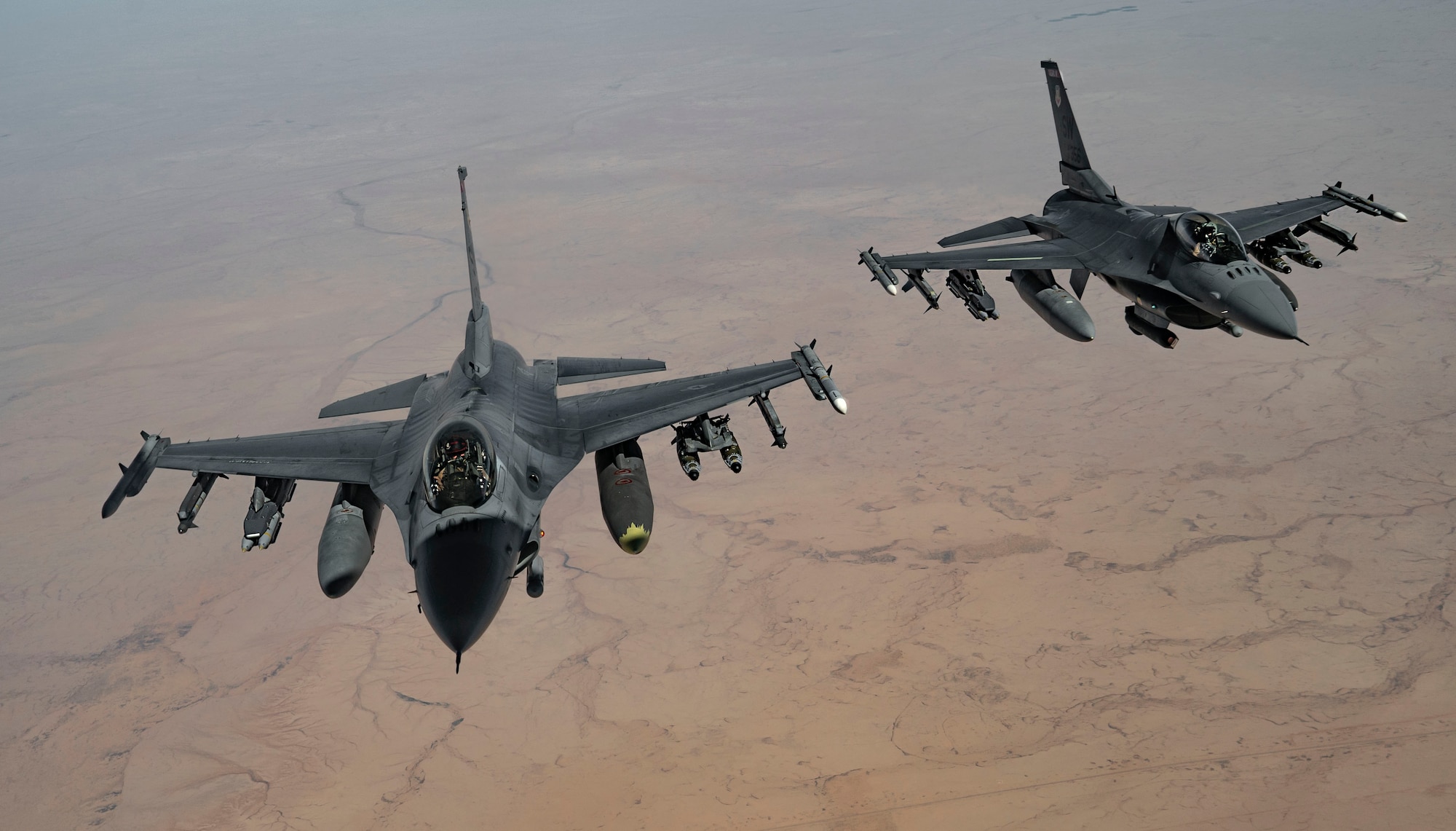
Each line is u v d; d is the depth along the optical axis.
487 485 14.10
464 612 12.68
